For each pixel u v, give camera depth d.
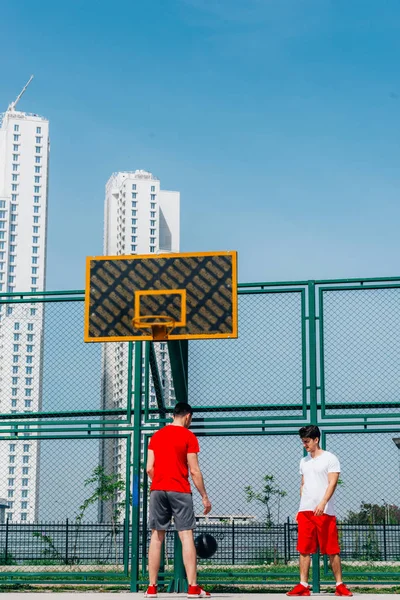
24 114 191.00
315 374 10.02
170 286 9.75
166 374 11.17
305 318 10.16
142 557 10.34
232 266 9.71
